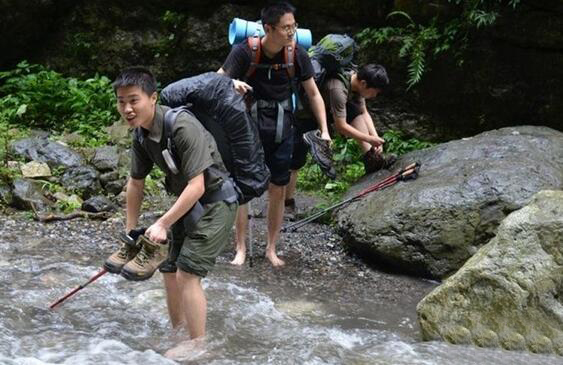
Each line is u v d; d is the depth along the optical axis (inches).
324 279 226.4
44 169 291.6
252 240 254.2
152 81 151.4
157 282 208.5
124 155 309.7
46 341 164.1
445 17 327.9
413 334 186.1
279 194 230.7
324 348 166.7
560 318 164.2
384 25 344.8
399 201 237.5
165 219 151.5
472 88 328.2
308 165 324.2
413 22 335.0
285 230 262.1
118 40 375.2
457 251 227.6
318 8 349.7
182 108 154.6
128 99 149.4
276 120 221.0
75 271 215.2
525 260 169.3
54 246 239.3
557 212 172.1
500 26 317.7
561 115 320.2
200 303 161.6
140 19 373.7
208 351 164.1
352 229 241.4
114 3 374.0
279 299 207.5
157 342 170.9
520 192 228.5
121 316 184.5
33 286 201.5
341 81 250.1
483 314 169.6
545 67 317.7
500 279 169.0
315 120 248.5
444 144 270.5
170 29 370.6
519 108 324.2
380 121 343.0
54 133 336.5
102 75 378.3
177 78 372.8
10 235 247.6
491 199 228.5
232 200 161.2
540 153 254.5
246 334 177.3
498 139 263.4
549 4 310.0
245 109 167.5
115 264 159.6
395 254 230.8
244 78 218.4
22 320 176.7
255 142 169.3
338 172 319.6
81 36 377.4
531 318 165.9
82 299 193.6
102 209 275.0
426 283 227.9
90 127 333.7
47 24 379.9
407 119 340.8
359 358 161.8
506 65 322.7
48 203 275.3
